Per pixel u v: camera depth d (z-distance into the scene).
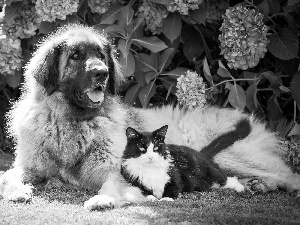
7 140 3.78
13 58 3.41
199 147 3.16
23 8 3.38
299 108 3.27
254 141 3.10
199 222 2.35
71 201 2.70
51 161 2.91
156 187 2.71
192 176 2.83
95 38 2.91
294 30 3.30
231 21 3.18
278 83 3.26
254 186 2.85
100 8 3.35
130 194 2.68
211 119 3.20
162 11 3.30
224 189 2.88
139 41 3.26
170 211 2.49
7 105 3.81
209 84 3.43
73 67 2.84
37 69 2.89
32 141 2.89
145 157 2.68
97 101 2.81
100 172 2.88
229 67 3.33
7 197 2.70
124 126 3.01
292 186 2.89
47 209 2.52
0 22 3.39
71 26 3.12
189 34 3.47
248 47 3.19
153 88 3.33
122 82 3.22
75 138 2.88
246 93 3.27
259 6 3.24
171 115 3.22
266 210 2.53
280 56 3.21
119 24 3.27
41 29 3.36
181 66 3.62
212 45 3.63
